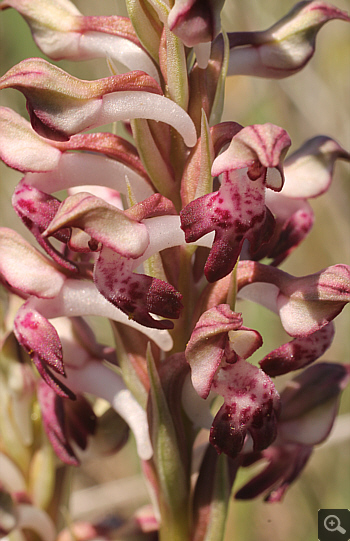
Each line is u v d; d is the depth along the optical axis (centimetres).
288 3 20
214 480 13
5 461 14
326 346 13
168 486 13
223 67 12
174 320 12
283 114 22
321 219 21
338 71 22
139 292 12
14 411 14
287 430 14
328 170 13
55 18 13
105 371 13
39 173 12
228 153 12
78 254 13
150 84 12
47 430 13
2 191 20
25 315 12
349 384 20
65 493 15
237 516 18
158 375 12
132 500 18
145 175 12
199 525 13
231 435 12
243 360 12
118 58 13
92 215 12
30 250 13
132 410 13
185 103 12
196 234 12
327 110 21
